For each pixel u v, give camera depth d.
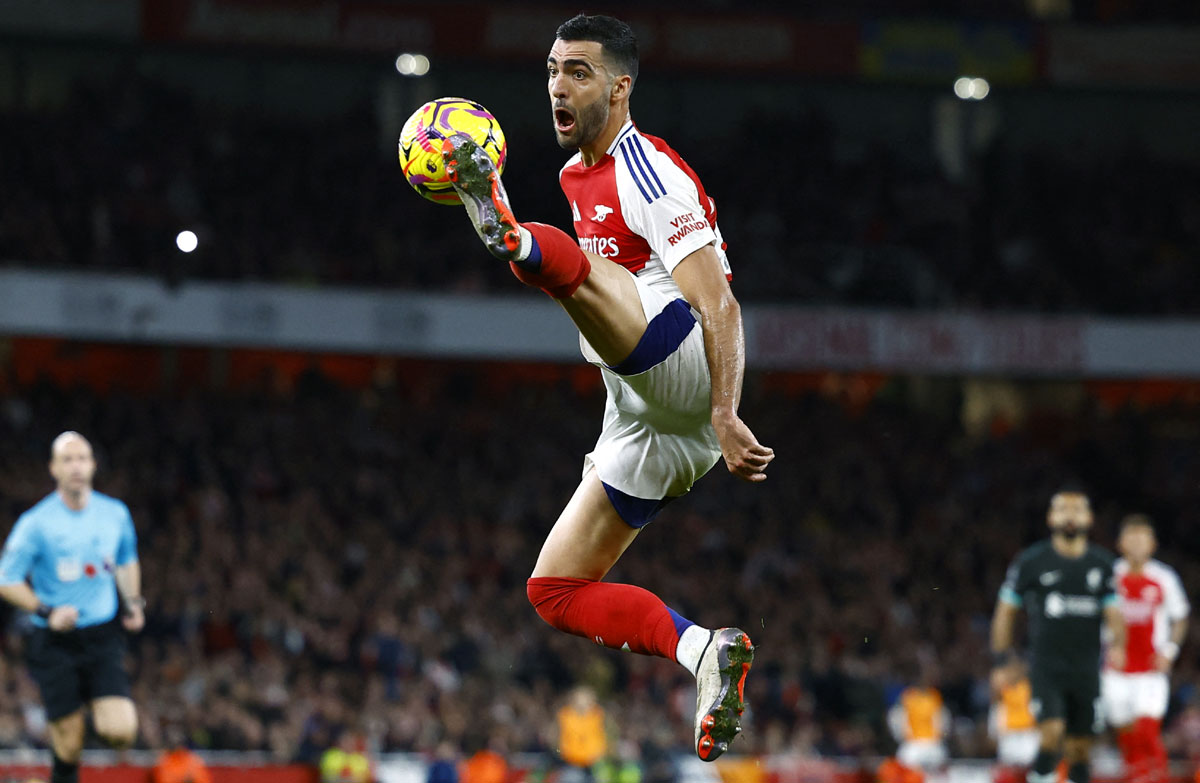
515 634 17.36
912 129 29.38
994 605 21.22
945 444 25.38
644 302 3.86
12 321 20.45
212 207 23.80
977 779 13.84
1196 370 24.80
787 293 25.06
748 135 28.08
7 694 13.56
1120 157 29.11
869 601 20.00
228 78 26.77
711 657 3.88
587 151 4.19
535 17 26.00
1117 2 28.80
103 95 24.73
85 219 22.36
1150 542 10.74
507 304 22.98
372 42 25.27
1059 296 25.81
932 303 25.75
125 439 20.23
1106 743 15.20
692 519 21.33
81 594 7.87
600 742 14.45
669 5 26.67
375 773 12.81
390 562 18.62
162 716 13.80
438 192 4.10
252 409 21.95
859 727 16.19
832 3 28.31
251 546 18.09
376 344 22.41
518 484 21.97
